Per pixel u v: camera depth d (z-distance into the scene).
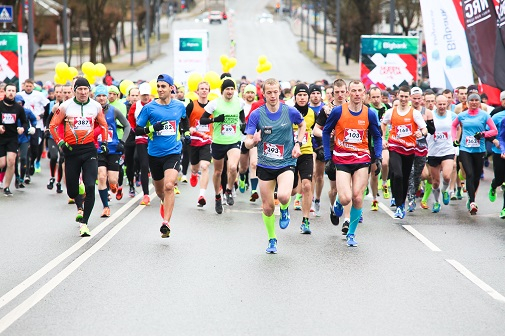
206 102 32.22
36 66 155.25
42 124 45.22
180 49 73.38
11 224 28.41
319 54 190.62
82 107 25.88
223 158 31.27
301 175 26.61
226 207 33.25
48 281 19.19
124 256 22.45
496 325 15.46
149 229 27.38
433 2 48.31
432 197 37.59
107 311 16.38
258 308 16.66
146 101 35.09
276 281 19.30
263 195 22.88
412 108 30.19
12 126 36.31
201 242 24.86
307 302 17.22
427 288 18.69
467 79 48.47
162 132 25.08
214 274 20.09
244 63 167.50
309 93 29.39
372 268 20.97
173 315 16.06
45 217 30.12
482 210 32.97
